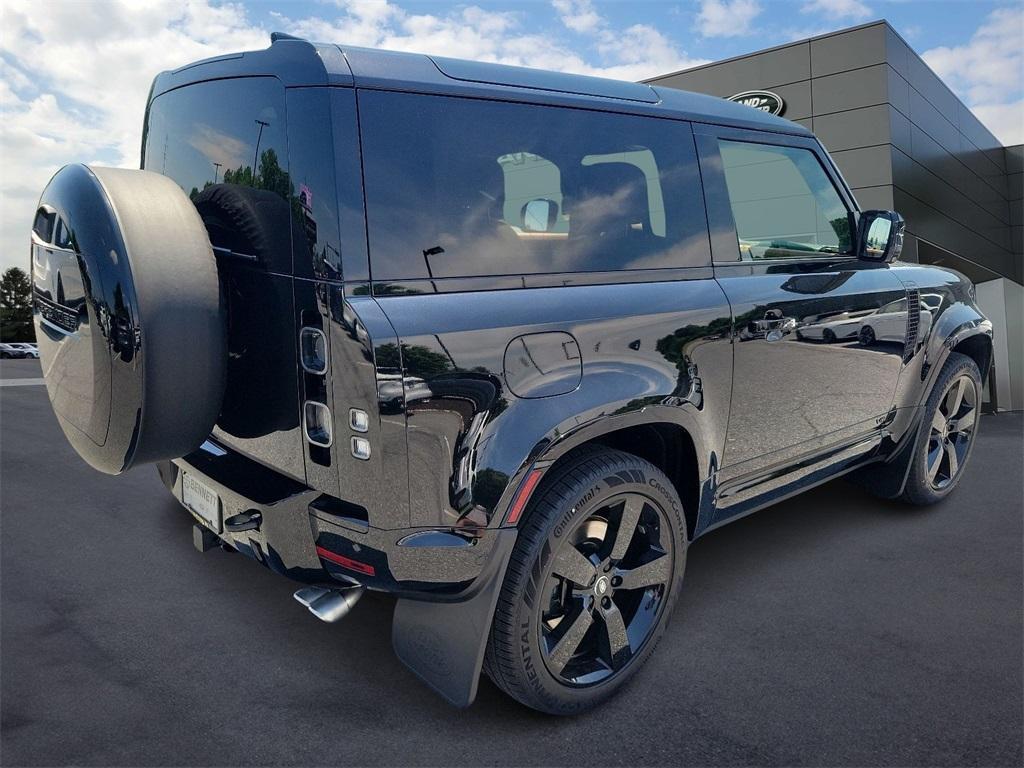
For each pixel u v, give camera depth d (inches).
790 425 107.0
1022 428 240.7
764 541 133.6
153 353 71.4
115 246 70.7
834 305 112.0
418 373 66.2
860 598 111.0
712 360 91.7
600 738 78.7
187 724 79.4
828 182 121.6
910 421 135.6
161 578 116.3
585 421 76.0
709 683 88.8
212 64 81.5
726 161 102.4
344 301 65.2
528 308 74.5
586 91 88.4
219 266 80.3
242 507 79.7
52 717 79.9
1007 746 77.2
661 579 89.4
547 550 75.3
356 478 67.5
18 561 122.3
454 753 76.0
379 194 68.2
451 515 69.1
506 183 77.3
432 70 75.6
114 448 75.9
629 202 89.0
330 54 69.5
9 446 209.3
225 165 79.0
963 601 110.1
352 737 78.1
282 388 73.3
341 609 76.5
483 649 73.3
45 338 82.8
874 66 538.6
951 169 710.5
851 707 83.8
